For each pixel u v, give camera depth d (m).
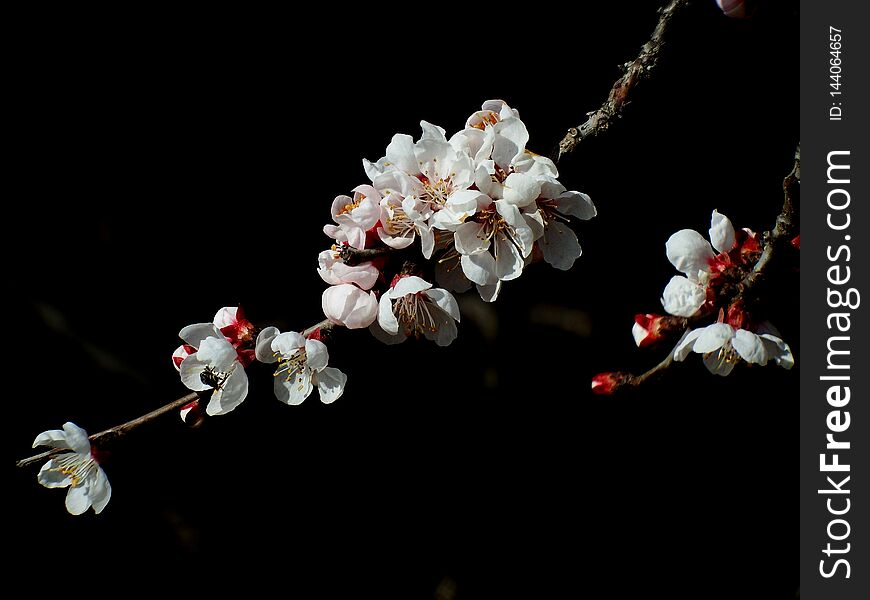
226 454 1.61
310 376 0.93
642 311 1.59
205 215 1.53
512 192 0.91
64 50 1.41
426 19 1.41
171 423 0.99
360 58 1.43
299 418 1.63
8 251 1.52
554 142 1.35
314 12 1.40
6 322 1.51
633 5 1.35
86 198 1.52
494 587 1.59
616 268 1.56
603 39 1.36
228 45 1.42
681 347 0.94
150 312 1.55
